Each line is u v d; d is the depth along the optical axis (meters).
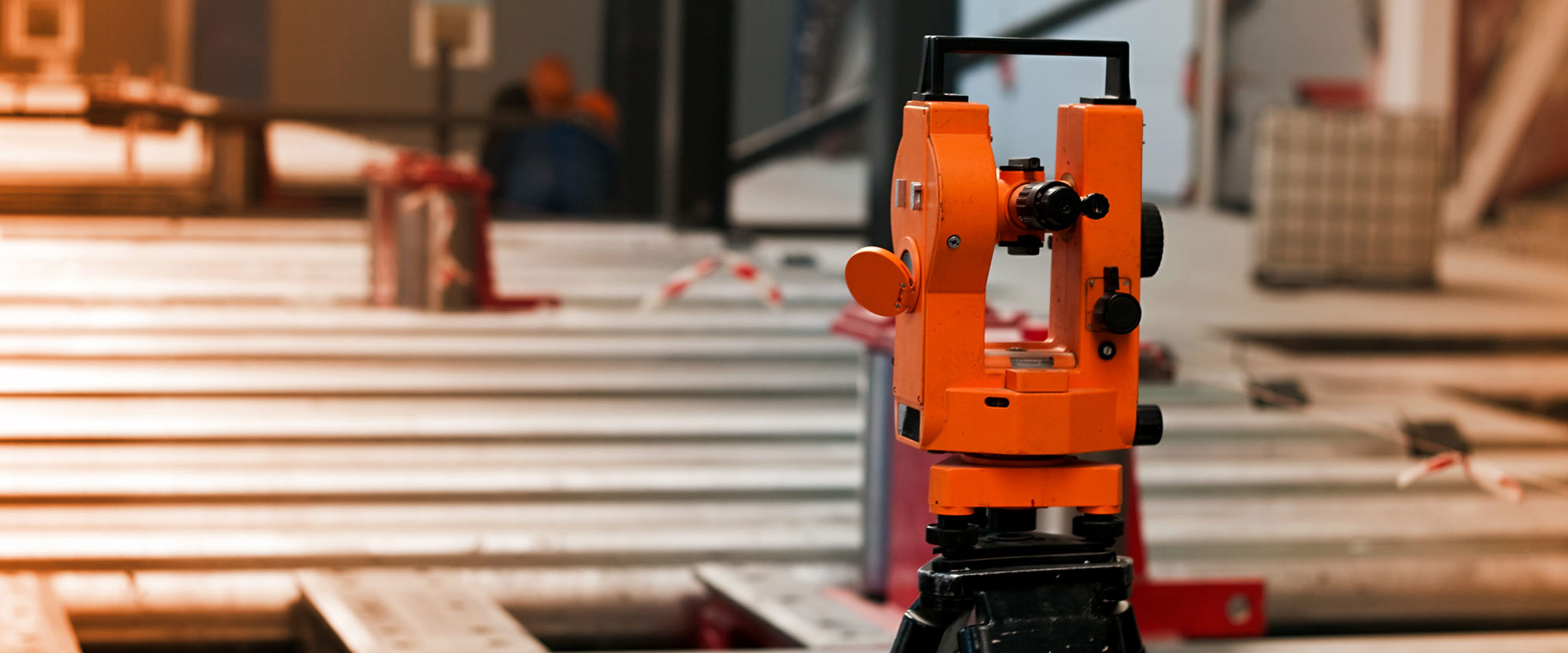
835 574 3.55
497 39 18.44
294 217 12.02
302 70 17.69
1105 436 1.96
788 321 6.91
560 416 4.79
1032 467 1.95
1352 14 13.34
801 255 9.52
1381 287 11.05
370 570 3.37
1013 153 12.51
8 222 10.95
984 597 1.87
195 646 3.20
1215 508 4.24
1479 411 6.10
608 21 15.34
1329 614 3.65
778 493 4.09
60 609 2.76
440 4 13.25
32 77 16.62
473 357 5.65
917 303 1.92
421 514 3.77
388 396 4.97
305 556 3.40
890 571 3.30
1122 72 1.96
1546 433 5.73
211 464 4.09
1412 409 5.96
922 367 1.91
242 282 7.58
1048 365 1.96
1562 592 3.79
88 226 10.79
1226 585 3.13
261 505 3.78
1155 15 13.84
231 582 3.27
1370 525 4.09
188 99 12.98
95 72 16.89
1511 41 12.66
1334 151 10.85
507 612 3.38
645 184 15.01
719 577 3.34
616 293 7.69
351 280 7.89
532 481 4.05
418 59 17.95
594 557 3.52
